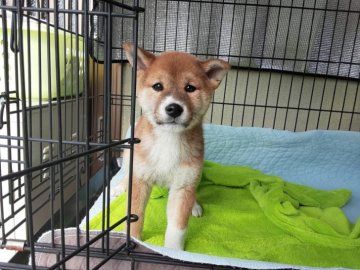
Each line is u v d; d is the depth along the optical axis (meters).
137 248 0.31
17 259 0.39
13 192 0.35
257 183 0.59
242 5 0.72
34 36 0.48
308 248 0.41
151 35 0.75
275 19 0.73
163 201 0.53
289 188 0.56
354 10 0.71
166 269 0.30
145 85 0.40
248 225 0.47
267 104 0.81
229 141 0.68
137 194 0.41
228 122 0.82
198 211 0.49
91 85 0.65
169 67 0.39
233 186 0.60
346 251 0.41
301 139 0.67
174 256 0.30
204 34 0.75
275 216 0.48
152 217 0.48
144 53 0.40
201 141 0.43
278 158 0.68
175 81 0.39
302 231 0.43
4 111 0.37
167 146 0.40
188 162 0.41
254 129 0.69
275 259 0.38
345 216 0.48
